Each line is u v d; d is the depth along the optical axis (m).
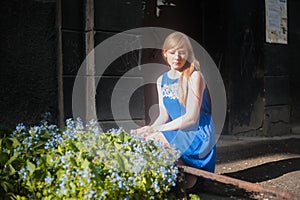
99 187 2.68
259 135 7.74
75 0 4.53
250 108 7.73
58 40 4.40
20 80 4.22
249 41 7.71
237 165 5.32
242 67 7.73
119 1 4.71
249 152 6.19
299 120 8.95
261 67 7.71
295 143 7.10
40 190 2.80
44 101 4.35
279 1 7.97
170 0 7.80
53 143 3.06
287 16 8.15
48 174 2.79
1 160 2.89
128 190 2.83
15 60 4.20
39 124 4.30
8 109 4.16
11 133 3.30
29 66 4.27
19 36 4.22
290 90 8.98
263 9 7.70
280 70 8.01
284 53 8.07
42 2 4.34
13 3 4.18
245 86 7.71
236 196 3.96
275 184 4.42
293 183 4.46
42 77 4.34
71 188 2.69
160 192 3.03
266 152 6.22
